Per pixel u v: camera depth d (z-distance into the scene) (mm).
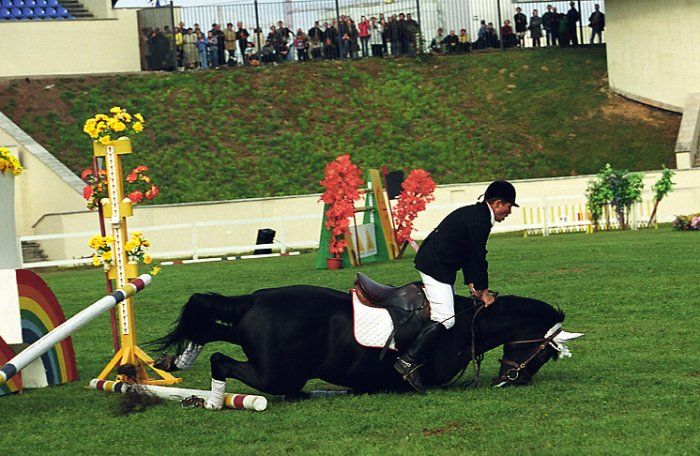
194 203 34625
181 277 23281
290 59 48344
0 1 47344
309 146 40375
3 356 10703
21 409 10000
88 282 23875
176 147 39562
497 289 17297
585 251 23469
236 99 43438
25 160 36125
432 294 9375
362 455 7457
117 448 8133
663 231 29609
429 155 39938
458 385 9938
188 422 8914
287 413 9016
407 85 45125
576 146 40375
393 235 26484
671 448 7227
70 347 11680
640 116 42188
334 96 44250
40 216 36000
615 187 32062
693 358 10758
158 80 44469
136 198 11594
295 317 9164
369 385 9508
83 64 45562
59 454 8055
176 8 47875
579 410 8562
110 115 41188
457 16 50875
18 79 43281
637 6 42562
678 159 37594
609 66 44062
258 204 35312
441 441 7754
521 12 50188
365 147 40469
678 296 15336
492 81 45469
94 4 49281
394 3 50688
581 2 51219
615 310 14430
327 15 49688
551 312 9695
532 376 9828
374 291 9422
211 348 13508
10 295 11000
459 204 36531
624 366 10492
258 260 28672
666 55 42000
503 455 7293
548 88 44656
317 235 35656
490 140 40875
